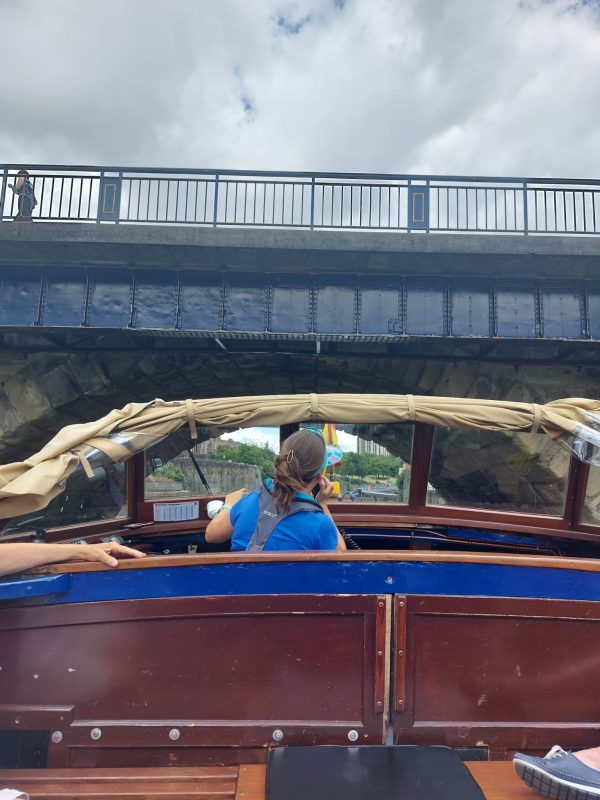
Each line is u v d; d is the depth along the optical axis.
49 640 2.08
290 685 2.09
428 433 4.00
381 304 11.48
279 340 11.76
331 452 4.12
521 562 2.13
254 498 2.50
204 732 2.06
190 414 3.56
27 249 10.67
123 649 2.08
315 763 1.84
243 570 2.11
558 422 3.57
